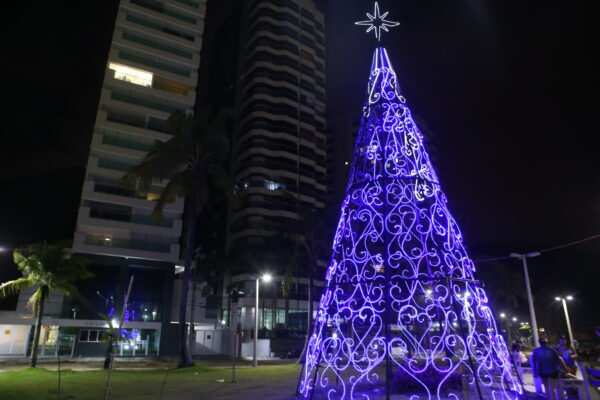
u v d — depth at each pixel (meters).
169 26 62.03
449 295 11.67
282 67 87.38
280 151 80.69
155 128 57.00
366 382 16.70
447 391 13.84
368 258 13.13
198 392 15.89
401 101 14.44
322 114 91.56
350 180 14.34
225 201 82.44
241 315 65.19
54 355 45.31
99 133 53.16
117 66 56.78
